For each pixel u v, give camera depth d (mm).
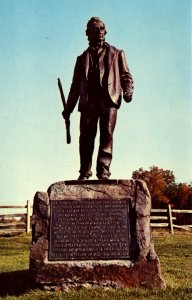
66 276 6594
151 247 6754
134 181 7211
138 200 7070
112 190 7145
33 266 6691
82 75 7961
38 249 6793
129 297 5945
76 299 5906
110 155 7703
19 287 7016
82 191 7148
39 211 7023
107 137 7664
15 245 14625
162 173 39312
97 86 7824
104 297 5961
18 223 18594
